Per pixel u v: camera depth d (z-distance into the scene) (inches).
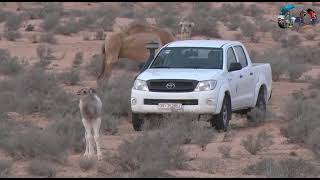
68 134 1838.1
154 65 2202.3
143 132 1952.5
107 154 1691.7
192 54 2202.3
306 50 4244.6
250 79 2273.6
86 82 3216.0
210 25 5113.2
